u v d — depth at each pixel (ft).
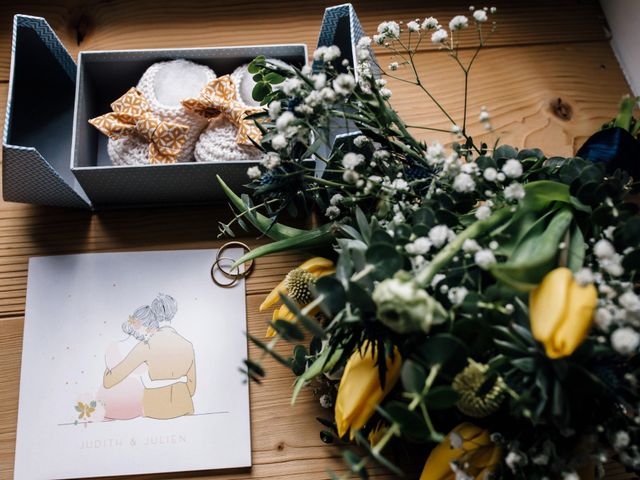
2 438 2.98
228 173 3.02
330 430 3.05
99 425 3.01
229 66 3.36
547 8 3.84
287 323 1.92
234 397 3.07
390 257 2.01
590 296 1.84
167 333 3.15
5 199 3.16
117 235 3.29
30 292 3.16
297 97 2.52
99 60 3.22
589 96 3.71
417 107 3.61
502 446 2.31
